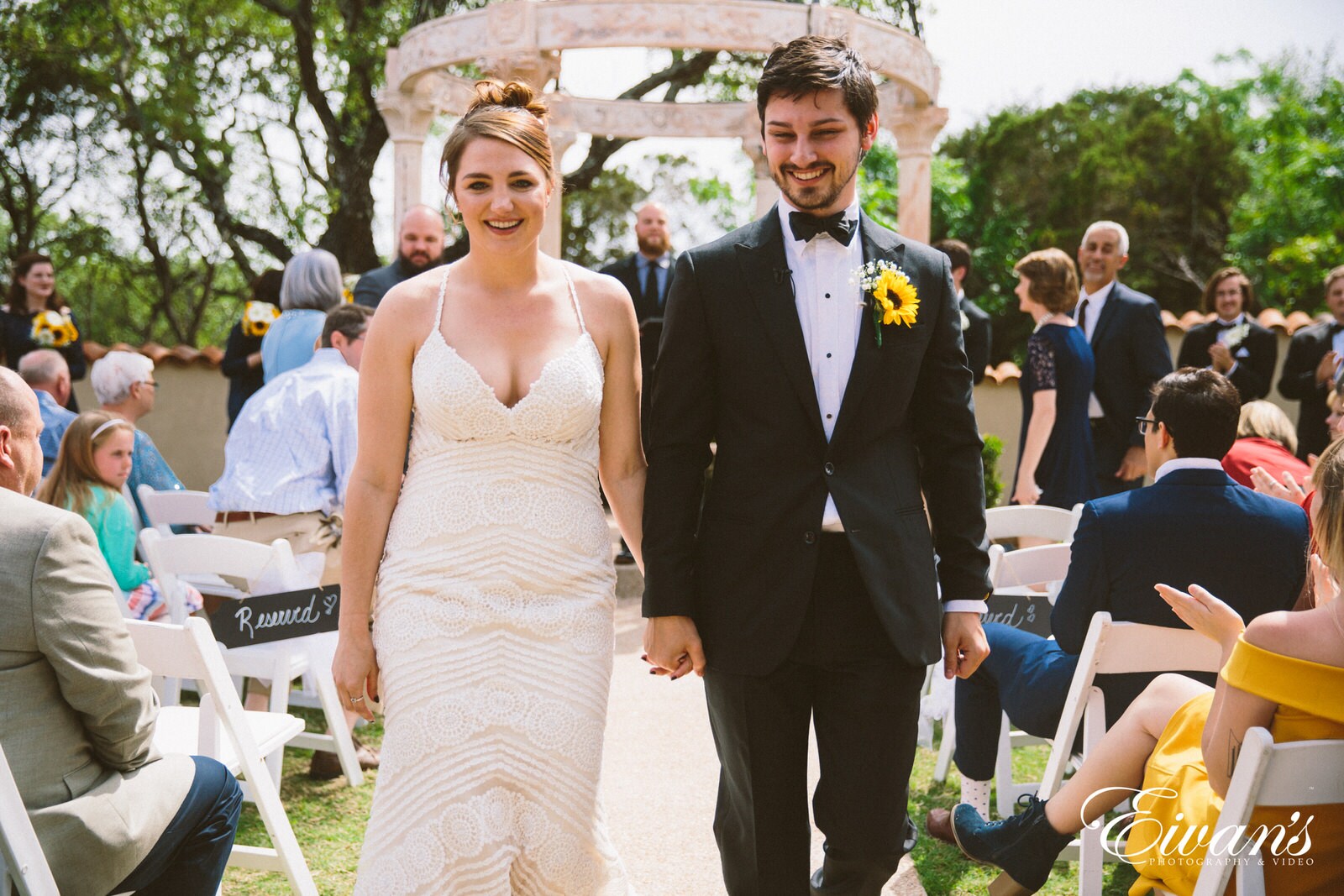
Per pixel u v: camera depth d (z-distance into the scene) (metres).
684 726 5.02
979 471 2.57
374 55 13.77
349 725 4.59
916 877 3.52
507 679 2.32
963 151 29.06
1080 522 3.21
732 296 2.44
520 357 2.37
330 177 16.53
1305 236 24.11
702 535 2.53
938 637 2.49
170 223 17.92
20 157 16.69
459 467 2.36
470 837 2.27
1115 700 3.21
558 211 9.73
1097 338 6.23
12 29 15.27
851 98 2.40
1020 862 2.87
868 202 22.19
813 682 2.54
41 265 7.71
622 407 2.55
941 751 4.32
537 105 2.47
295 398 4.55
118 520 4.22
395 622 2.35
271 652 4.10
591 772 2.40
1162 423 3.20
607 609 2.44
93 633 2.24
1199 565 3.05
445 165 2.43
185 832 2.49
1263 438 4.44
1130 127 28.45
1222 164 26.23
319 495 4.45
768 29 7.47
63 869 2.22
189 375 10.04
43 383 5.61
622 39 7.48
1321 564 2.50
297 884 3.10
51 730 2.25
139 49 15.73
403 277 6.43
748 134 10.34
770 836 2.51
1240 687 2.15
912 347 2.46
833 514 2.44
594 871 2.45
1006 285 25.98
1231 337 7.71
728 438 2.49
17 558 2.19
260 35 16.23
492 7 7.77
